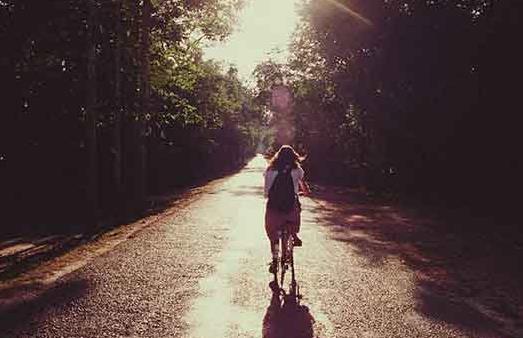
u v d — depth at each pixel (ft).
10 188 74.90
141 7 70.49
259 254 37.37
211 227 52.54
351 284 28.94
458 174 84.07
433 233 51.31
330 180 187.52
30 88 60.64
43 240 49.47
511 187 71.82
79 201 82.64
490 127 75.10
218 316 22.56
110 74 69.10
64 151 77.05
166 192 124.16
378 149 110.83
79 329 20.59
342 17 100.17
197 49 90.22
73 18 49.34
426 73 86.12
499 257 38.63
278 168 28.78
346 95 118.32
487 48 73.92
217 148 226.79
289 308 23.93
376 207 81.00
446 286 29.22
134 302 24.48
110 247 40.24
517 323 22.63
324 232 50.31
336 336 20.34
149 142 116.06
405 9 92.22
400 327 21.58
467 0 82.69
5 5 45.50
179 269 31.96
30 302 24.39
